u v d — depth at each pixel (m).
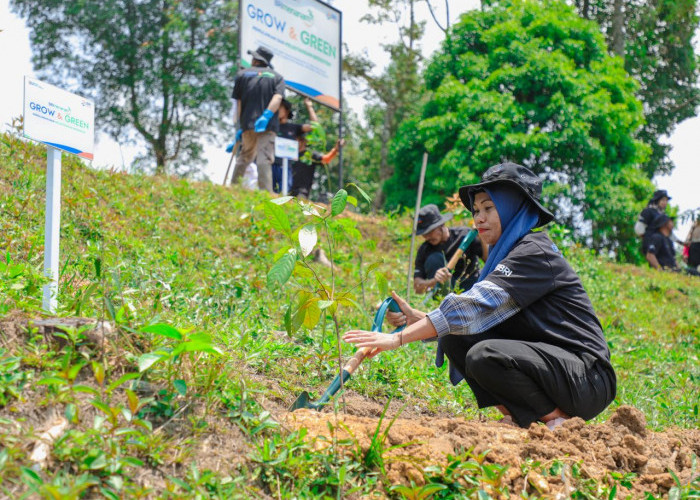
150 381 2.77
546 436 2.99
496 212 3.47
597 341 3.36
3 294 3.21
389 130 26.28
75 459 2.27
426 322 3.21
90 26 27.20
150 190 7.94
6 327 2.77
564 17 20.77
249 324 4.49
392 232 10.73
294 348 4.21
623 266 13.02
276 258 3.05
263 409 2.93
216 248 7.26
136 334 2.92
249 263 6.92
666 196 14.24
